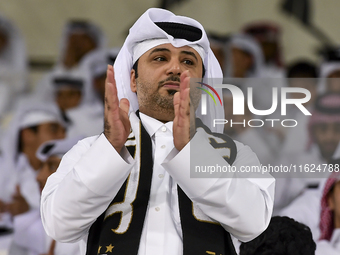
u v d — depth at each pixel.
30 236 10.15
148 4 16.33
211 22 16.53
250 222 4.57
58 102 13.52
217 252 4.59
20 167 11.52
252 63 15.12
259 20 16.42
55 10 15.62
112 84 4.42
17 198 11.09
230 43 15.06
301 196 9.78
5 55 14.98
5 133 12.09
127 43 5.51
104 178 4.43
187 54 5.24
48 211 4.61
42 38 15.38
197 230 4.67
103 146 4.50
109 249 4.56
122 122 4.55
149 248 4.62
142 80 5.22
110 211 4.77
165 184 4.91
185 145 4.54
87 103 13.51
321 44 16.39
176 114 4.56
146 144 5.03
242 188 4.58
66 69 14.48
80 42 15.06
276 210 9.84
